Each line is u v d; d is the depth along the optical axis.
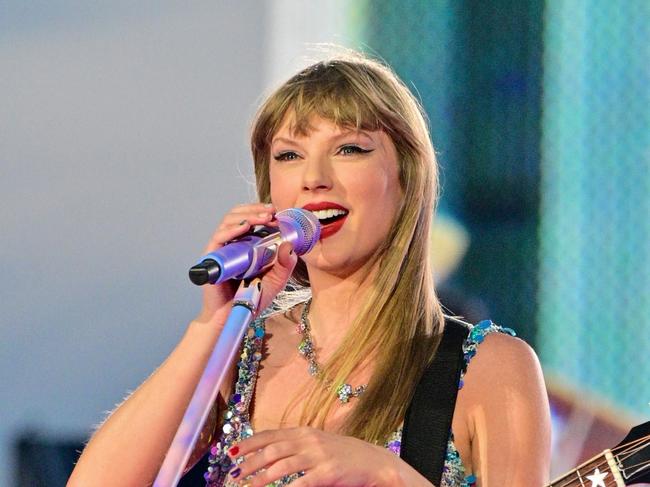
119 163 11.90
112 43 11.91
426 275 7.06
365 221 6.77
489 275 12.03
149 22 11.92
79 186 11.89
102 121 11.91
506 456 6.40
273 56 12.00
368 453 5.70
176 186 11.90
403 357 6.76
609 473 5.46
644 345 11.88
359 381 6.86
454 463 6.47
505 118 12.04
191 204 11.90
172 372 6.77
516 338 6.85
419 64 12.16
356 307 7.04
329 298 7.10
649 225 11.90
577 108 11.98
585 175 11.98
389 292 6.91
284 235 5.95
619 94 11.94
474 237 12.04
